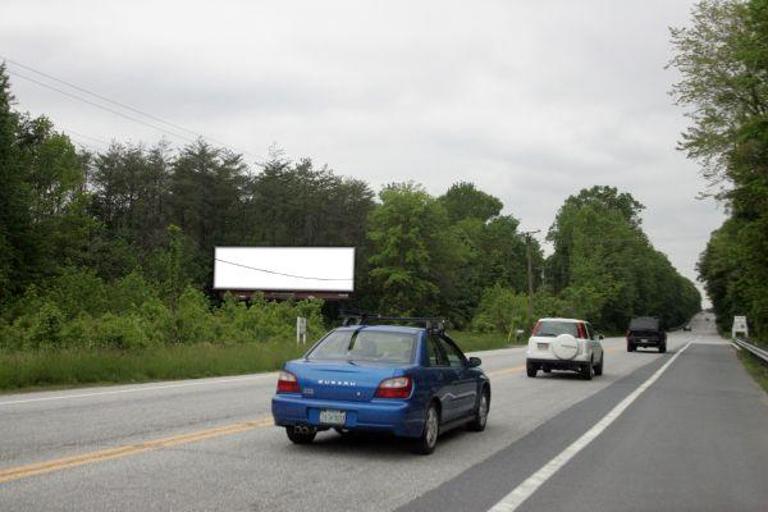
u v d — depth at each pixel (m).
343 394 8.72
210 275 78.38
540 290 92.81
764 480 8.38
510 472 8.33
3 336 28.67
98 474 7.51
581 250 115.56
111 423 10.90
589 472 8.55
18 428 10.23
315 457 8.77
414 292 77.12
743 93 31.48
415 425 8.77
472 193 128.38
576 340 22.78
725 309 96.12
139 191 81.19
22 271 50.31
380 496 6.97
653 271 135.12
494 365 28.70
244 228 86.38
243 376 20.69
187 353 22.98
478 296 98.56
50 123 64.69
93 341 24.41
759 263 32.66
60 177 64.44
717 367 31.95
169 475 7.56
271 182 88.31
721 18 32.19
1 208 50.28
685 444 10.89
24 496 6.55
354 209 91.06
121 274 67.06
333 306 82.44
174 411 12.47
